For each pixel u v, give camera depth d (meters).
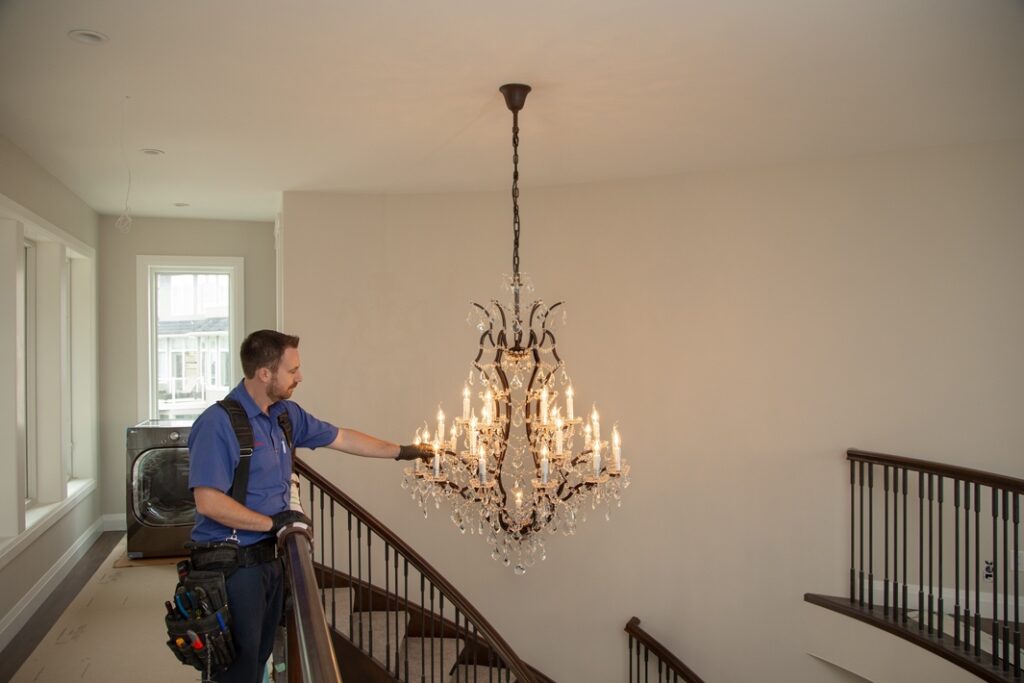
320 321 5.05
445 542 5.09
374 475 5.07
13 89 3.13
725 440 4.67
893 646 3.88
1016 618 3.20
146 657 3.90
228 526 2.10
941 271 4.23
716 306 4.70
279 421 2.40
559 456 3.27
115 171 4.63
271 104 3.33
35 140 3.94
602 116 3.54
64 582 5.17
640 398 4.85
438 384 5.10
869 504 4.22
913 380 4.28
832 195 4.45
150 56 2.77
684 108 3.43
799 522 4.50
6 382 4.25
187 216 6.46
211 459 2.15
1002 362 4.13
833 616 4.24
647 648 4.63
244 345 2.29
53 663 3.83
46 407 5.19
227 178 4.77
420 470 3.46
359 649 4.00
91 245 6.07
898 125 3.77
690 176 4.76
